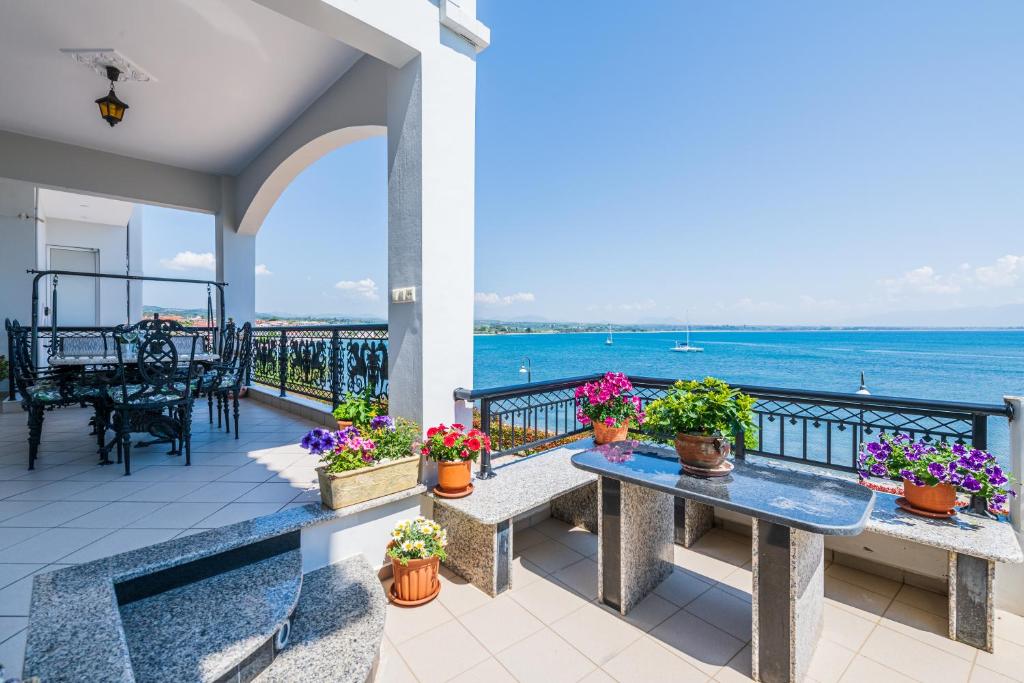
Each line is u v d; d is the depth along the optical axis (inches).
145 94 151.9
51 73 138.3
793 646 59.1
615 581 79.2
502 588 85.3
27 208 223.3
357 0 81.7
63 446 134.2
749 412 76.1
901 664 65.7
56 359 121.5
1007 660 66.2
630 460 83.0
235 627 56.2
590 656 67.7
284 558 74.7
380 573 89.1
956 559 70.0
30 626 48.0
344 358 154.5
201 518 79.4
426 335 94.9
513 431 115.3
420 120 93.6
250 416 180.9
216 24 118.6
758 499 63.0
